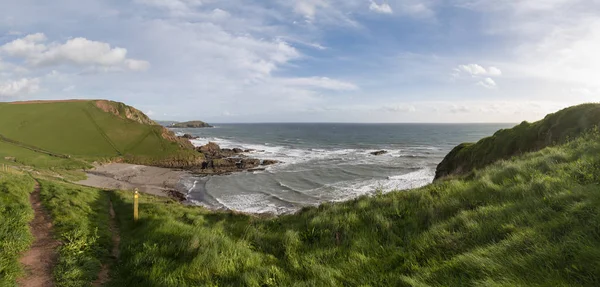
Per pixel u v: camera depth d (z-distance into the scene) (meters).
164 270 5.61
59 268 6.11
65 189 15.72
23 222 8.69
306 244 6.69
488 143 25.61
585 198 5.05
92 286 5.75
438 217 6.64
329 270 4.98
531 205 5.58
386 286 4.29
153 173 46.78
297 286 4.47
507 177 8.35
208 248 6.11
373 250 5.85
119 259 7.01
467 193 7.58
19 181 14.56
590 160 7.22
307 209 10.94
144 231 8.66
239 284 4.77
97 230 9.06
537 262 3.72
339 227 7.12
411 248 5.52
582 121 17.12
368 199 9.41
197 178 43.66
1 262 5.91
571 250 3.73
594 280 3.19
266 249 6.69
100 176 42.28
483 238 4.96
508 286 3.37
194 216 11.68
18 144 51.09
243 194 34.06
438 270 4.32
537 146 19.88
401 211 7.54
